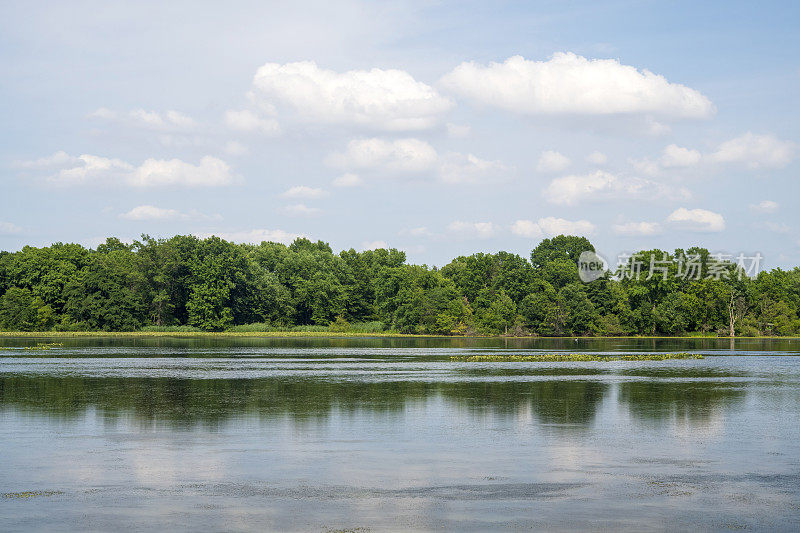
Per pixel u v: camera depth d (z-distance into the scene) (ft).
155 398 152.35
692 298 640.17
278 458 92.22
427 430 112.98
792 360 295.28
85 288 615.57
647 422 121.39
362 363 268.21
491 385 181.78
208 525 65.26
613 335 650.02
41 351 344.49
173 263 649.61
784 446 100.83
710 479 82.17
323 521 66.49
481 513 69.05
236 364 259.39
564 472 85.35
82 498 73.87
